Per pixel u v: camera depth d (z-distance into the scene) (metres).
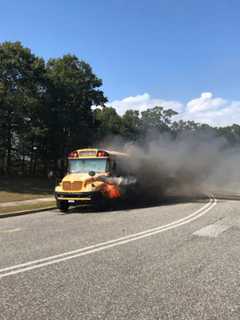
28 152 44.06
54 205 20.30
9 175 41.94
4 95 35.22
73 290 6.07
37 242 9.95
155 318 5.01
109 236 10.70
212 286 6.29
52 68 42.84
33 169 48.25
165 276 6.83
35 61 37.97
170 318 5.01
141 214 16.08
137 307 5.38
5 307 5.36
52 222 14.20
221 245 9.44
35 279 6.64
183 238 10.34
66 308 5.33
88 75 42.97
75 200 18.03
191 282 6.50
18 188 32.56
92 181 18.20
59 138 41.56
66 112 40.41
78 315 5.09
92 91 43.06
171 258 8.12
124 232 11.38
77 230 11.95
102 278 6.70
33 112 37.53
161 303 5.53
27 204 20.78
